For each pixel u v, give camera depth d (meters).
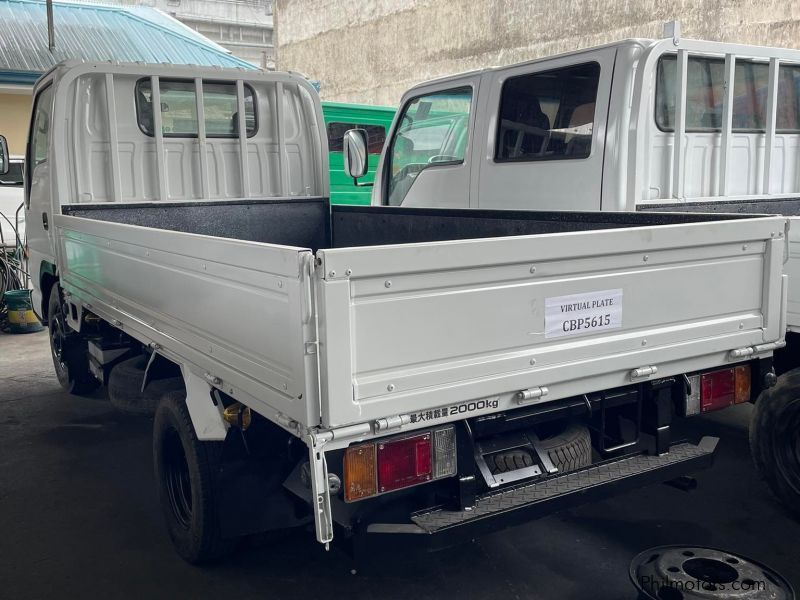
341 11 21.23
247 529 2.83
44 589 3.00
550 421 2.79
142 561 3.22
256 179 5.10
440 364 2.16
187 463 2.94
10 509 3.76
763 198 4.42
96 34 13.54
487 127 4.81
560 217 3.57
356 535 2.27
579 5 14.16
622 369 2.52
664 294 2.58
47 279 5.62
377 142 8.77
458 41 17.30
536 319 2.31
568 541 3.29
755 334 2.85
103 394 5.80
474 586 2.95
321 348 1.97
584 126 4.21
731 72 4.19
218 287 2.47
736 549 3.17
